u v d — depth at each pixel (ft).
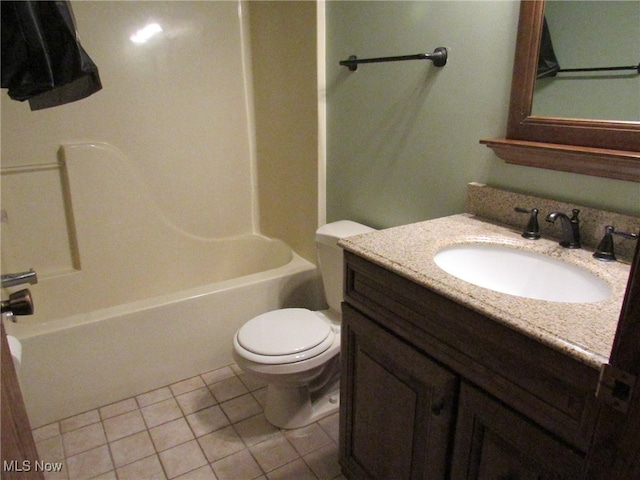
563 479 2.64
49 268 7.38
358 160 6.37
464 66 4.65
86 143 7.20
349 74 6.17
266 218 8.95
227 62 8.18
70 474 5.16
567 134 3.84
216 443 5.62
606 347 2.42
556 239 4.09
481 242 4.21
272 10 7.32
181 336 6.64
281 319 5.81
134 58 7.37
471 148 4.78
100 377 6.12
